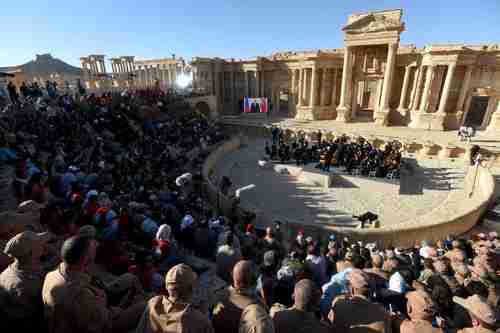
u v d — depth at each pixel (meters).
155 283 7.37
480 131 38.59
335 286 6.11
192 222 11.60
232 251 7.01
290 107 58.78
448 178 26.56
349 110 49.66
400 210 21.78
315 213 21.59
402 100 45.50
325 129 42.94
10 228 5.52
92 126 26.69
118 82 46.06
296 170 29.72
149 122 33.53
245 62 59.84
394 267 8.09
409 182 26.70
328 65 51.06
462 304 5.80
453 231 16.95
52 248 6.69
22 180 11.62
